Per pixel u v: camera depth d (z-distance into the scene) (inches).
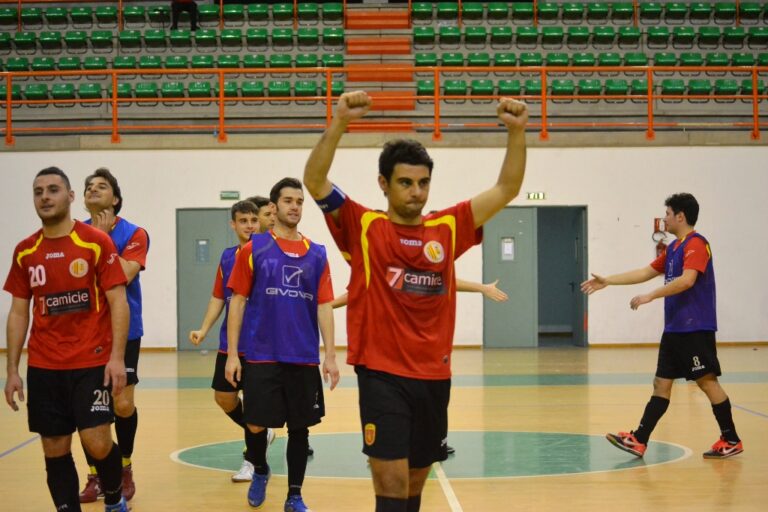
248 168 720.3
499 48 940.6
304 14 967.0
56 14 960.3
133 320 233.9
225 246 720.3
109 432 190.2
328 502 231.9
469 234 151.8
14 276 186.5
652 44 937.5
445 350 149.5
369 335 147.5
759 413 382.6
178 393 462.3
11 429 353.4
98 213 226.5
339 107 139.6
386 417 144.8
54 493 186.7
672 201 290.7
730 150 727.7
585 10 961.5
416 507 158.4
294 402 220.4
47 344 184.5
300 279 223.0
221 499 235.3
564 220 954.7
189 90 857.5
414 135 714.8
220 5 957.8
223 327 265.7
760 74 894.4
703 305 283.4
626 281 296.0
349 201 150.7
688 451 300.2
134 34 935.0
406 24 962.1
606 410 395.2
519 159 146.4
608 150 727.1
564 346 755.4
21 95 857.5
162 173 719.1
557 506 224.5
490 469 271.9
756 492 239.5
